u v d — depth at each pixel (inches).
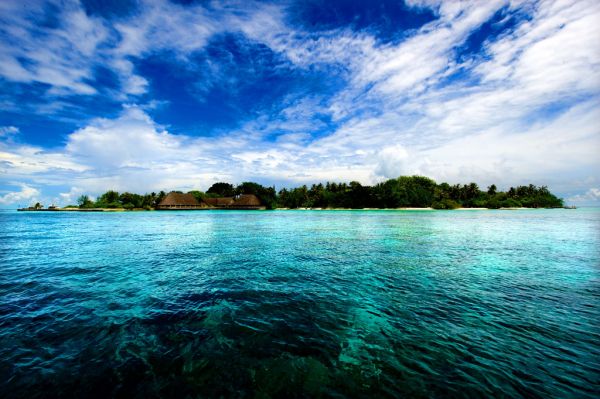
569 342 243.0
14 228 1347.2
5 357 214.4
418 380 192.7
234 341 241.0
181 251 689.6
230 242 850.1
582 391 183.8
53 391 179.2
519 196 5275.6
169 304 326.0
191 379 191.6
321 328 267.1
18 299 342.0
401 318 290.0
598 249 711.1
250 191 5022.1
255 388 183.9
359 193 4480.8
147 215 2925.7
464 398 176.4
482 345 237.5
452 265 534.0
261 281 423.2
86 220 2057.1
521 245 785.6
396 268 508.4
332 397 176.9
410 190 4315.9
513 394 180.9
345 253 660.7
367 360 215.3
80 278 438.6
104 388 182.2
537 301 340.2
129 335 249.9
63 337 246.1
